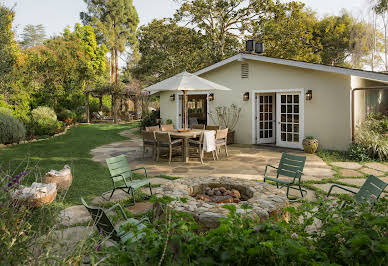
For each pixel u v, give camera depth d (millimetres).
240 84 11320
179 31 18766
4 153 8859
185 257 1472
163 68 21500
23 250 1847
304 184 5605
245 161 8039
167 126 10227
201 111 15727
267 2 16891
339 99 9094
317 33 24719
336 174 6324
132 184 4684
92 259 1812
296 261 1510
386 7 18547
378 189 3307
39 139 12469
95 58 23344
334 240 1723
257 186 4031
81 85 21328
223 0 17484
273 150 9836
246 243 1500
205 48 18781
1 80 10469
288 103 10344
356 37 21797
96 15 32281
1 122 10406
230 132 11281
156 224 1961
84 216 3994
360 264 1532
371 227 1724
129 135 14227
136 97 25141
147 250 1554
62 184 5008
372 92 10742
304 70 9719
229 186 4168
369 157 8094
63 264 1810
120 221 3838
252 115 11086
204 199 3771
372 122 9195
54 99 18641
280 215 3275
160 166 7453
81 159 8219
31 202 2895
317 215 2145
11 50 10094
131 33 33406
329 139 9383
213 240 1520
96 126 19094
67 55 19156
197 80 8250
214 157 8523
